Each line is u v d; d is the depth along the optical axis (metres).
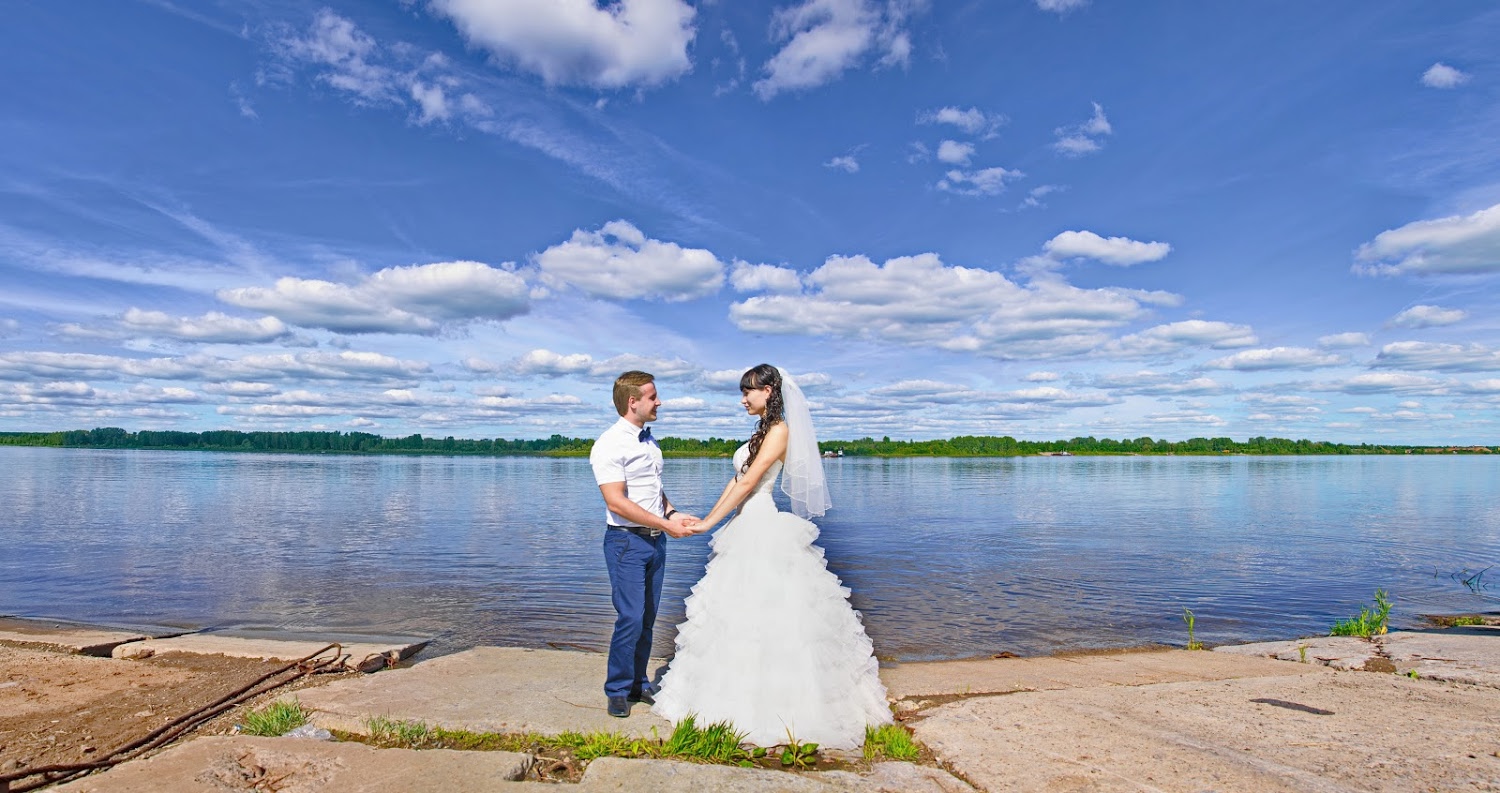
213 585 10.92
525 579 11.48
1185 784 3.42
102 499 26.30
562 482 40.66
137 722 4.48
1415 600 10.25
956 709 4.61
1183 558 13.91
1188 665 6.20
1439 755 3.78
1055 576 11.95
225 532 17.33
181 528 18.05
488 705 4.50
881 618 8.99
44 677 5.46
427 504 25.61
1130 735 4.11
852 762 3.83
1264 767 3.62
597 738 3.91
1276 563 13.34
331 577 11.61
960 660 6.61
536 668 5.38
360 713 4.30
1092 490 34.88
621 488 4.33
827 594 4.39
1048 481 43.50
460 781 3.36
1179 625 8.70
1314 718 4.41
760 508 4.54
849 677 4.30
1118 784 3.43
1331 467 71.44
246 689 5.15
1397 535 17.53
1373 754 3.80
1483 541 16.36
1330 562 13.48
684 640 4.48
